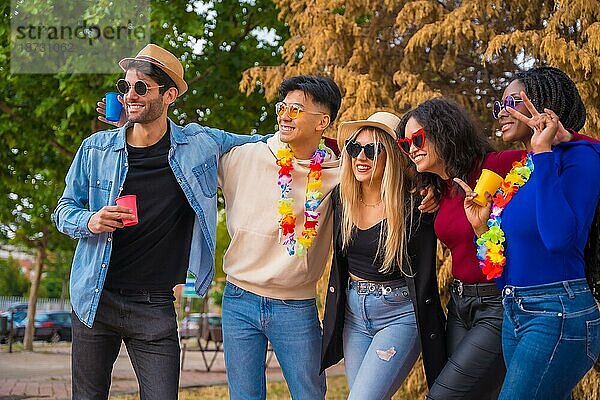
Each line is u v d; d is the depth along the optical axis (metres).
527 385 2.98
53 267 45.44
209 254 3.98
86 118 10.43
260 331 4.04
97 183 3.90
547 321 2.97
